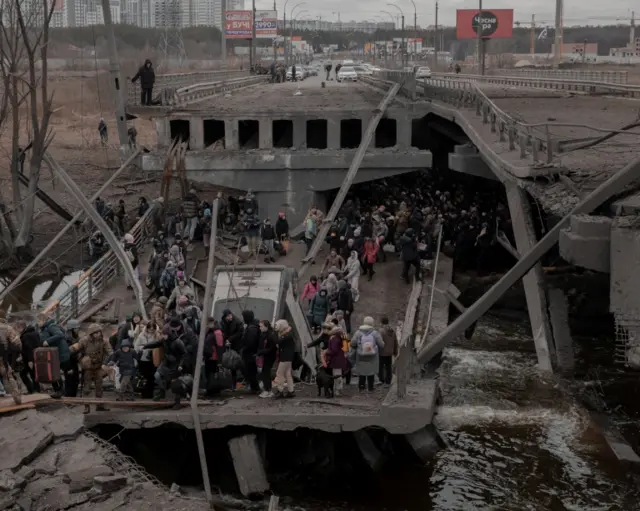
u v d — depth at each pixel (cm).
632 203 1459
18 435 1425
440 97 3856
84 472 1322
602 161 2027
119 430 1616
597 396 1895
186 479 1644
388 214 3209
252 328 1714
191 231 3266
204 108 3831
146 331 1712
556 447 1717
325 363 1702
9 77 3662
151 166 3491
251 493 1549
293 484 1636
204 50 17688
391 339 1759
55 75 8669
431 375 1888
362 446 1636
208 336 1702
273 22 13775
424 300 2523
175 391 1622
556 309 2048
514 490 1583
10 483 1270
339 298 2219
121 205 3391
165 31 11819
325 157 3547
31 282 3106
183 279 2433
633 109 3453
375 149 3631
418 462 1669
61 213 3559
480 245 2881
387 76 5481
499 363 2202
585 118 3042
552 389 1939
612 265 1370
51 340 1619
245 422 1577
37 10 5416
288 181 3559
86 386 1700
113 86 3606
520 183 1964
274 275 1975
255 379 1738
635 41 15988
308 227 3044
